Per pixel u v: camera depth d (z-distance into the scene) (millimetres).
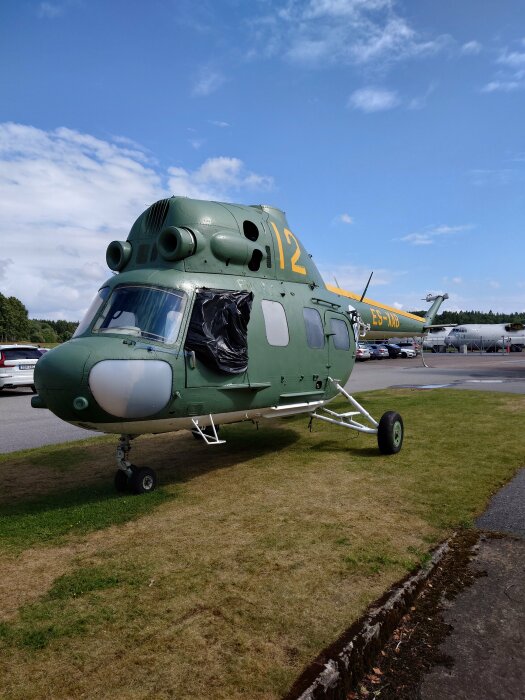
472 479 5750
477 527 4402
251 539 4125
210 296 5613
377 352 41719
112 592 3305
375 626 2846
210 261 5984
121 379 4770
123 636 2811
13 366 16781
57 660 2607
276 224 7203
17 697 2334
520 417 9727
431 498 5105
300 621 2908
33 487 5883
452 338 59188
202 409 5516
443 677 2604
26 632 2861
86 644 2742
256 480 5926
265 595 3215
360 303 11281
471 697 2457
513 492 5324
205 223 6020
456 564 3744
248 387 5922
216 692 2355
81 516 4750
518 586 3438
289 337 6711
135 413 4938
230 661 2572
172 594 3260
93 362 4695
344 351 8031
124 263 6238
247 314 5930
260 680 2428
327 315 7723
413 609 3201
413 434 8367
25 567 3717
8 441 9055
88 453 7664
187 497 5312
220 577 3477
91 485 5898
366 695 2506
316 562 3666
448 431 8531
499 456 6773
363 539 4078
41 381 4859
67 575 3564
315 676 2439
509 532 4285
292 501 5102
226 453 7438
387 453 7059
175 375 5188
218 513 4789
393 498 5121
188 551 3922
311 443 8008
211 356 5414
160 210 6148
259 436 8656
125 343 4977
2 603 3203
